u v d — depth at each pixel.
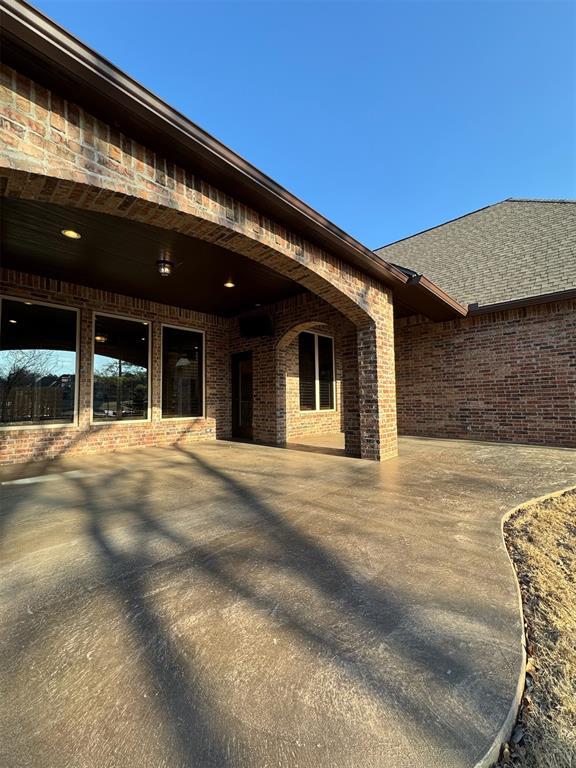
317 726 1.27
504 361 8.02
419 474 5.10
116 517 3.40
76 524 3.21
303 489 4.38
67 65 2.41
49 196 2.96
